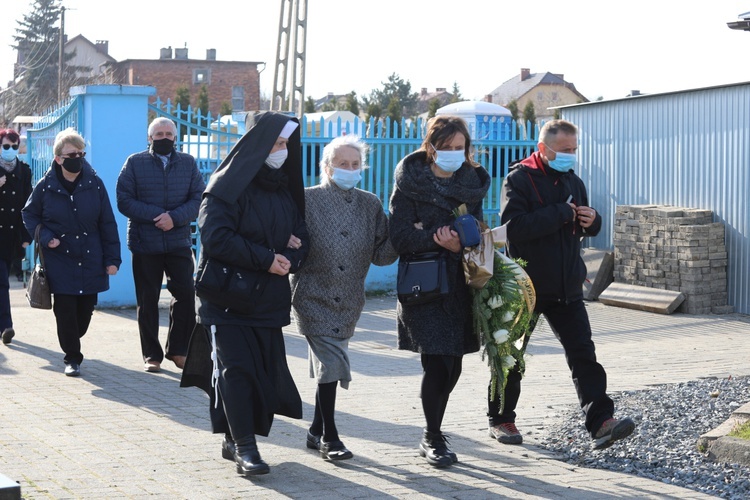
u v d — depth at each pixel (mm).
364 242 6340
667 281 13898
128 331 12000
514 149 16609
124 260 14023
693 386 8516
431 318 6109
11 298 15242
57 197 9227
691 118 14211
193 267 9539
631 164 15289
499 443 6812
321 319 6250
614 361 10133
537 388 8727
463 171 6246
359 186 15672
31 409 7688
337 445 6316
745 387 8227
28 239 11070
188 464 6152
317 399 6453
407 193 6145
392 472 6043
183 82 81938
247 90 83500
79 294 9180
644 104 15000
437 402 6223
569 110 16484
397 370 9734
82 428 7090
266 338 5988
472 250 5988
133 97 13742
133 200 9391
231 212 5832
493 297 6090
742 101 13406
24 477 5797
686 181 14336
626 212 14531
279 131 5895
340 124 15789
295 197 6148
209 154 14688
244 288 5816
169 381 8953
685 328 12398
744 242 13477
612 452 6469
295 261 6008
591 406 6344
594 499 5539
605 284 14938
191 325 9461
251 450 5820
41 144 16531
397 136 15852
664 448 6477
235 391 5844
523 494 5613
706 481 5852
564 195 6543
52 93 76750
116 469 6008
